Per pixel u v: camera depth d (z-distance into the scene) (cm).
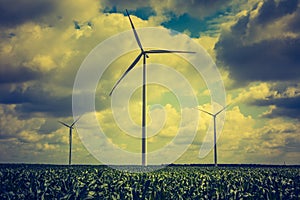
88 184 3384
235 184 3725
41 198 2827
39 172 4384
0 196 2861
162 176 4228
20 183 3522
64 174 4231
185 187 3469
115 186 3338
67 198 2812
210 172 5069
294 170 5712
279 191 3250
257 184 3703
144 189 3328
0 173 4025
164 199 3098
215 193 3186
